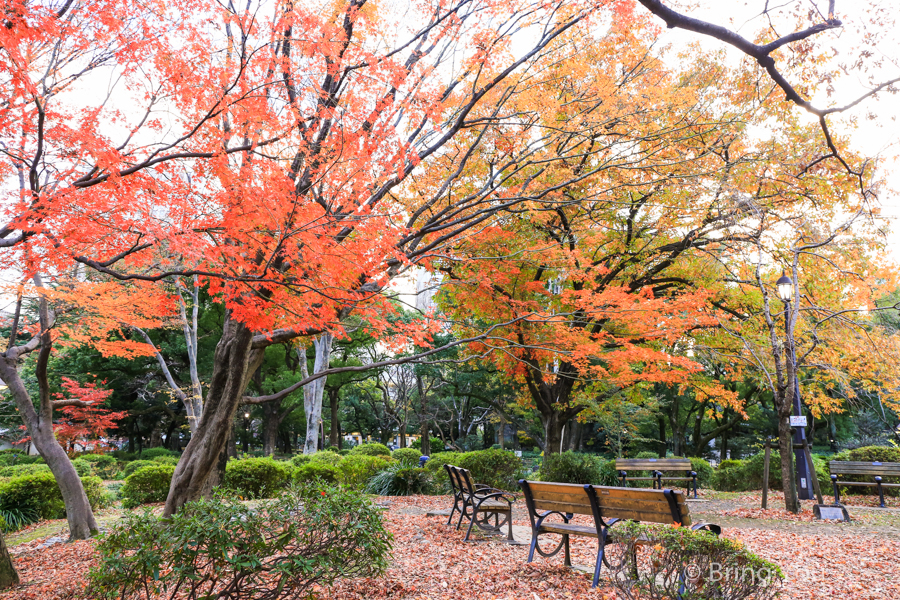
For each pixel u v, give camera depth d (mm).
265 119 4867
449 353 25641
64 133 4344
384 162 5422
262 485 12297
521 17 6492
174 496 7703
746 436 31062
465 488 8438
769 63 4109
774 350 11070
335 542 4348
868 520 9461
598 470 13203
